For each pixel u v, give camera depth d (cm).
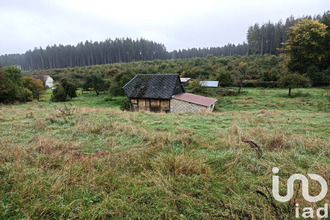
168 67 5406
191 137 545
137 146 484
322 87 2861
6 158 390
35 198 259
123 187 294
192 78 4303
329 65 3400
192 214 239
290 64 3631
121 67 6297
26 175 310
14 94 2594
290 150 446
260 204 252
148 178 319
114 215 238
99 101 2902
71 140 551
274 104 2000
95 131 626
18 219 220
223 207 248
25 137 584
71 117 880
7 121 857
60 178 306
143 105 1988
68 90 3216
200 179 312
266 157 402
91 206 250
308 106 1806
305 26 3400
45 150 443
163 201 260
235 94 2811
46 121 775
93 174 324
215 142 508
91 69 6569
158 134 570
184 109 1823
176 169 336
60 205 247
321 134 614
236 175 330
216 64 4884
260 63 4691
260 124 802
